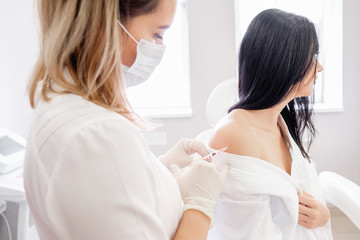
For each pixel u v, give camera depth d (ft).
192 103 7.54
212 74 7.39
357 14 7.11
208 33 7.22
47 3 1.47
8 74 6.44
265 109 2.79
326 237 2.99
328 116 7.54
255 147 2.67
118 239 1.25
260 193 2.47
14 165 4.26
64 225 1.26
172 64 8.25
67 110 1.35
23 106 7.03
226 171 2.40
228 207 2.58
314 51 2.50
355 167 7.73
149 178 1.41
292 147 3.06
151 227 1.34
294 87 2.63
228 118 2.78
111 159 1.26
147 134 7.66
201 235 1.78
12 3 6.50
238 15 7.16
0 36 6.13
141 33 1.62
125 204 1.26
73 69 1.47
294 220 2.61
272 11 2.59
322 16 7.45
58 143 1.25
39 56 1.53
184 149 2.71
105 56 1.36
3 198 3.81
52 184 1.23
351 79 7.39
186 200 1.93
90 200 1.22
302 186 2.97
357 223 3.59
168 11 1.61
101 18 1.37
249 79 2.70
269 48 2.50
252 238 2.46
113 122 1.33
